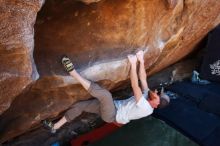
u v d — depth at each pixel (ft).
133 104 14.40
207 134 17.47
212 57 20.76
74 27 12.75
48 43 12.80
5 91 10.55
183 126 18.07
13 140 16.62
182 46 18.65
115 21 12.98
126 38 13.67
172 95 20.63
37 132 17.51
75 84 13.79
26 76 10.54
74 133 18.83
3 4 8.75
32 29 9.78
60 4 12.03
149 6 13.02
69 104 14.58
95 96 13.65
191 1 14.12
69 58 13.09
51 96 14.12
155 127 17.78
